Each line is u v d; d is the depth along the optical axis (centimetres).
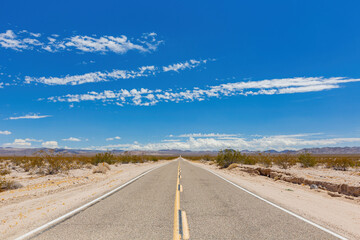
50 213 761
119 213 762
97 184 1550
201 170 2819
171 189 1285
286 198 1081
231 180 1759
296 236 562
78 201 958
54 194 1162
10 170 2383
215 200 991
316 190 1384
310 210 843
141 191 1216
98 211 788
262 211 807
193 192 1191
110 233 568
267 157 3625
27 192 1204
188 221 677
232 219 703
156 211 792
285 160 3083
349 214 811
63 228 604
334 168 2870
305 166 3111
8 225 634
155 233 570
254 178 2030
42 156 2342
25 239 527
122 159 4750
